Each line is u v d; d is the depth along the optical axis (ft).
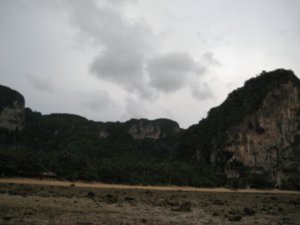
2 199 109.91
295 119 556.92
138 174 385.50
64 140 615.98
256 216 99.19
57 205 101.45
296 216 104.53
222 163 512.22
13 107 601.62
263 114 529.04
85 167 358.43
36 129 649.61
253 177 465.06
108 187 288.92
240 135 514.68
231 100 605.31
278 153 523.70
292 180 494.59
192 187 392.47
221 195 249.55
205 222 81.30
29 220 68.74
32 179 307.78
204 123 633.61
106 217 80.79
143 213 93.56
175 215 92.73
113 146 615.57
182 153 627.46
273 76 572.92
